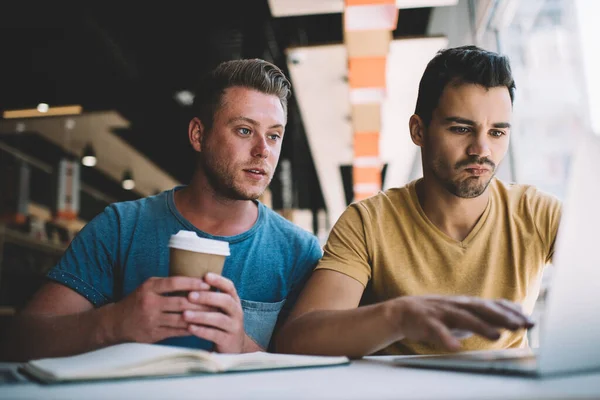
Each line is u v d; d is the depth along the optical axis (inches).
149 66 191.2
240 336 34.2
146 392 17.9
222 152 52.4
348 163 288.5
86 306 48.2
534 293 48.4
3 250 176.2
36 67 184.1
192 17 163.6
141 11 158.9
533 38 104.7
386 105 199.0
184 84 203.9
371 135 231.3
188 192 56.4
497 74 42.9
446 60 44.7
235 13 162.9
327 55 163.5
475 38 130.0
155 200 56.4
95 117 232.2
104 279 51.6
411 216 50.0
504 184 52.4
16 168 190.2
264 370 24.9
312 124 227.6
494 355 26.8
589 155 21.2
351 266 45.2
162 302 33.3
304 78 181.8
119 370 21.4
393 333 28.9
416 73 171.6
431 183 47.9
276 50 188.5
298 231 56.3
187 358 23.0
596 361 21.0
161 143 273.9
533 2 103.2
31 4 150.1
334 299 42.1
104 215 54.2
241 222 54.6
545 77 98.7
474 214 48.3
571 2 87.0
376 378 21.1
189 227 53.2
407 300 29.3
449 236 48.8
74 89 202.2
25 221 189.6
